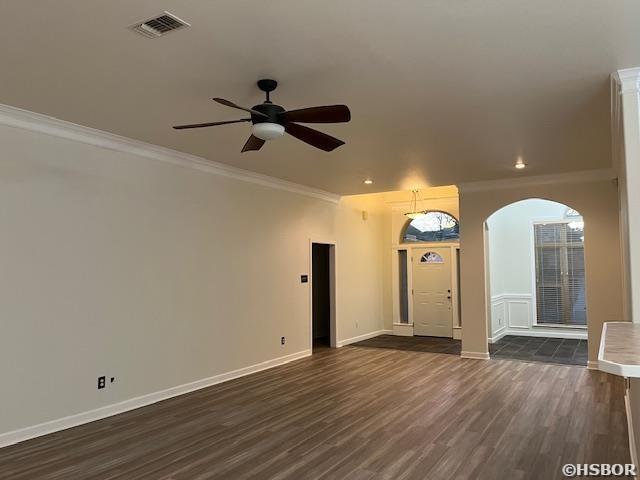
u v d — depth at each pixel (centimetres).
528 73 324
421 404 482
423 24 258
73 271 430
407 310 1007
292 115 314
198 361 553
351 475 317
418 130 452
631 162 310
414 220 1004
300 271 745
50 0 231
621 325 296
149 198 505
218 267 588
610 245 639
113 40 273
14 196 391
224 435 398
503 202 709
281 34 268
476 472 320
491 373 621
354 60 302
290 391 539
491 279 905
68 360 421
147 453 360
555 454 349
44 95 358
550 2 237
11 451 364
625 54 294
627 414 425
